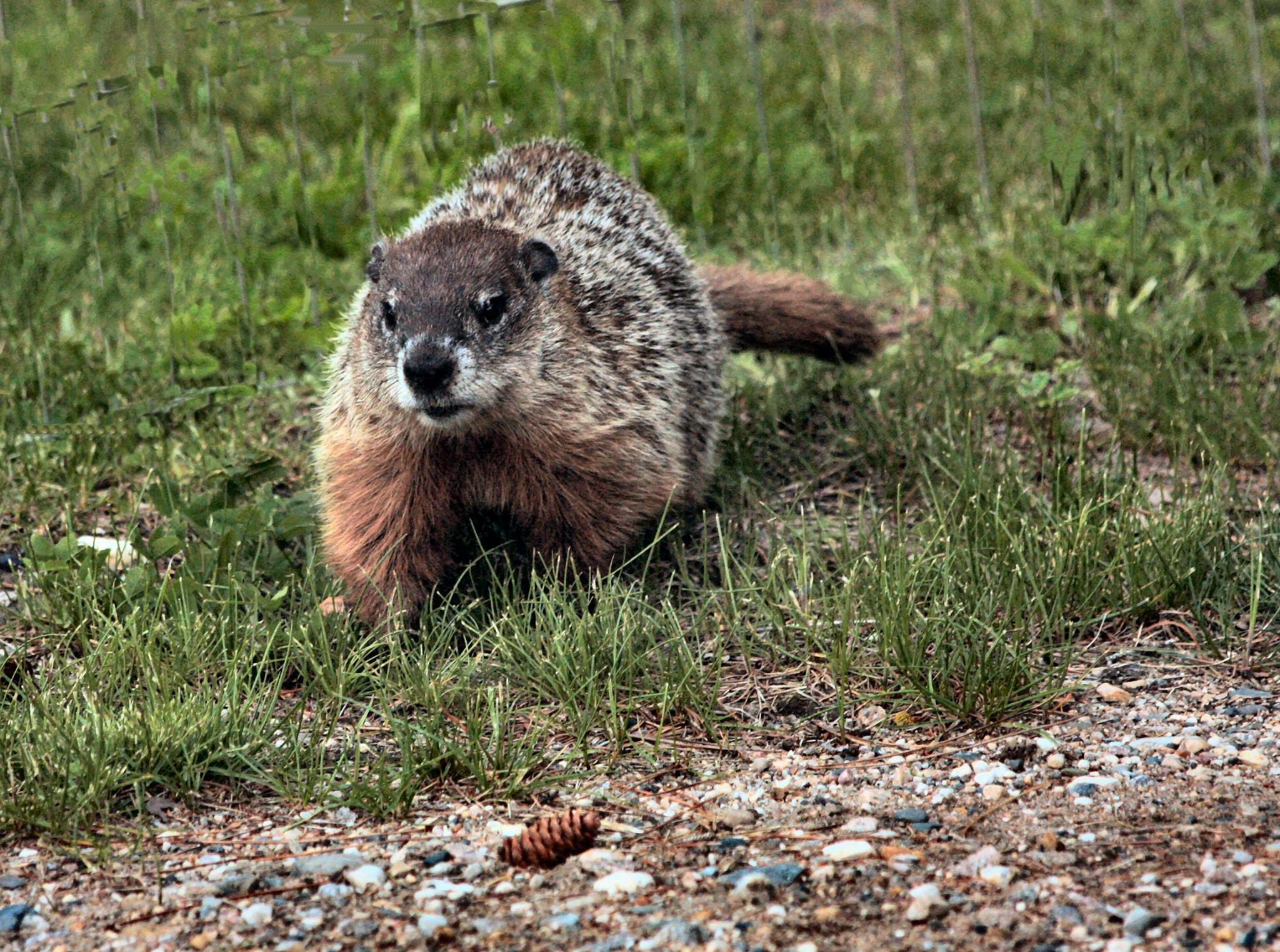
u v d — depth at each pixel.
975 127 15.19
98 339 12.98
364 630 8.83
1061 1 19.08
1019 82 17.03
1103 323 11.73
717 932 5.47
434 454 8.91
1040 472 10.18
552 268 8.98
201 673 7.74
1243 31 17.83
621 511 9.19
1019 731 7.23
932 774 6.88
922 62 18.20
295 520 9.25
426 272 8.68
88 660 7.70
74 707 7.38
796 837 6.29
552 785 6.92
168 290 13.15
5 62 12.80
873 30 19.42
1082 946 5.26
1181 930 5.31
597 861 6.11
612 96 13.90
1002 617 8.29
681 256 10.74
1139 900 5.55
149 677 7.41
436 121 15.11
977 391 11.34
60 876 6.15
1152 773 6.72
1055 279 12.80
